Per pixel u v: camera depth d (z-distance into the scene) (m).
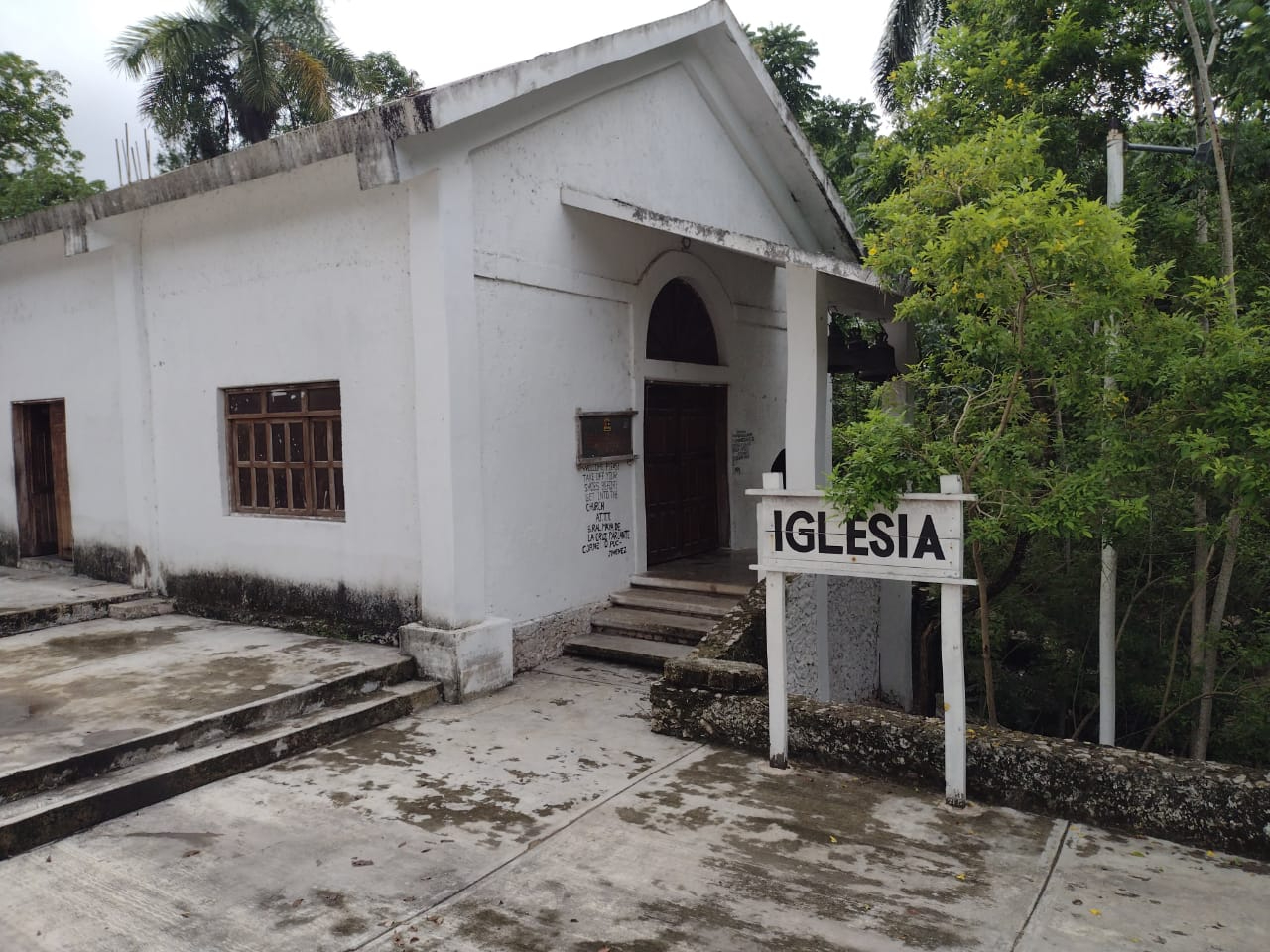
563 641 7.28
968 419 5.29
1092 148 7.93
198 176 6.97
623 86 7.93
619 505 7.99
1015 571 6.26
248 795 4.57
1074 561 7.46
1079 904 3.42
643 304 8.19
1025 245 4.17
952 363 5.62
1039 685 8.38
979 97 7.90
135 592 8.26
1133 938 3.18
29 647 6.85
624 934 3.25
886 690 8.64
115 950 3.19
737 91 9.24
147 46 18.98
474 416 6.32
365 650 6.55
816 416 6.86
